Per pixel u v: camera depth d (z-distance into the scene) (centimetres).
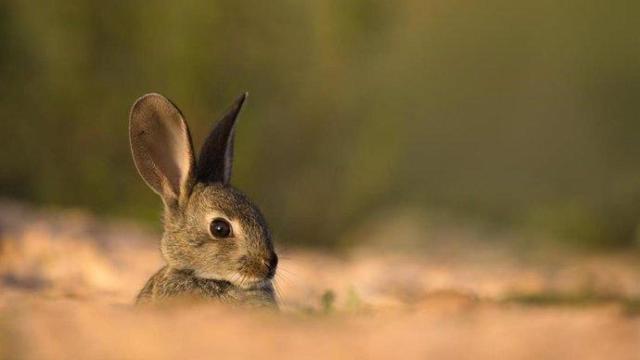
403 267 1886
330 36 2223
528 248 2475
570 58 3247
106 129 2150
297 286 1579
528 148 3181
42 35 2112
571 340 794
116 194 2156
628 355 767
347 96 2261
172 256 1125
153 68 2139
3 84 2120
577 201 2728
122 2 2136
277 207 2262
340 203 2303
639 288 1589
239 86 2172
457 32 3153
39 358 799
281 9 2200
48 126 2142
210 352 786
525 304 1065
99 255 1606
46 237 1653
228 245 1101
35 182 2155
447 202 3005
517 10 3238
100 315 876
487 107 3156
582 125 3209
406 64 2891
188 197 1127
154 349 797
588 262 2197
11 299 1084
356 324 848
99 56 2134
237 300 1095
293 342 800
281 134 2244
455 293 1156
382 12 2256
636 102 3183
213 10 2152
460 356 766
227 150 1179
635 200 2638
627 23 3216
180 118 1130
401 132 2609
